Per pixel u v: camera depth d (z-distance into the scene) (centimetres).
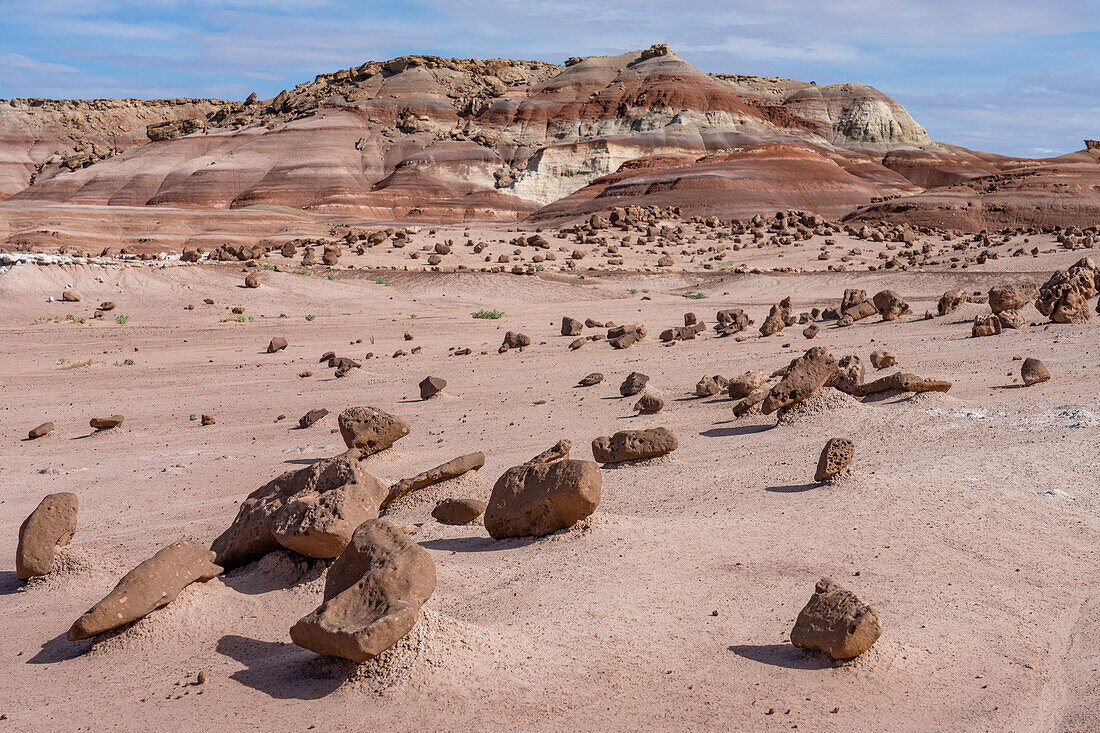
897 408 1290
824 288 4666
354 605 552
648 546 743
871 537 754
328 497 741
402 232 6050
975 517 794
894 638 559
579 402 1747
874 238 6725
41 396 2175
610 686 512
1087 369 1526
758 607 618
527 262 5544
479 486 1026
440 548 821
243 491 1197
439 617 567
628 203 12794
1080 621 592
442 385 1914
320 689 522
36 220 11869
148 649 614
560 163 18288
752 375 1595
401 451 1345
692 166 14300
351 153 19488
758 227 7612
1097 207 11212
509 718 478
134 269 4197
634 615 609
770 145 14938
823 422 1251
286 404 1966
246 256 5122
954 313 2688
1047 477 898
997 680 511
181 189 17925
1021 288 2472
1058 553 715
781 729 459
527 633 583
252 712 503
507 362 2452
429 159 18588
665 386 1856
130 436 1670
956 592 639
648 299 4528
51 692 555
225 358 2761
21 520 1108
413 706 492
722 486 970
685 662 540
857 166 19212
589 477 787
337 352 2836
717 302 4325
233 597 692
